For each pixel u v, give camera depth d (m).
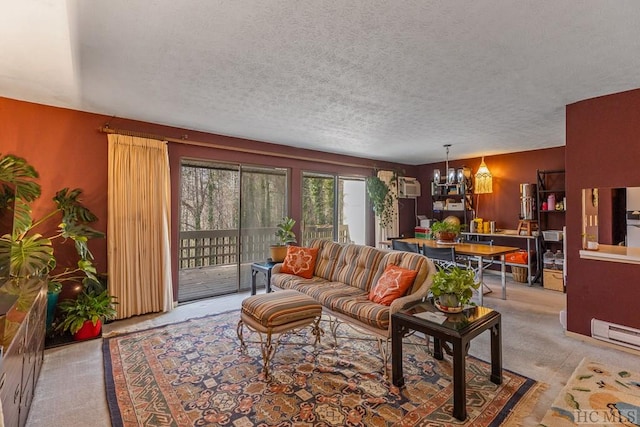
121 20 1.81
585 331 2.99
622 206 3.76
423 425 1.83
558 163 5.32
